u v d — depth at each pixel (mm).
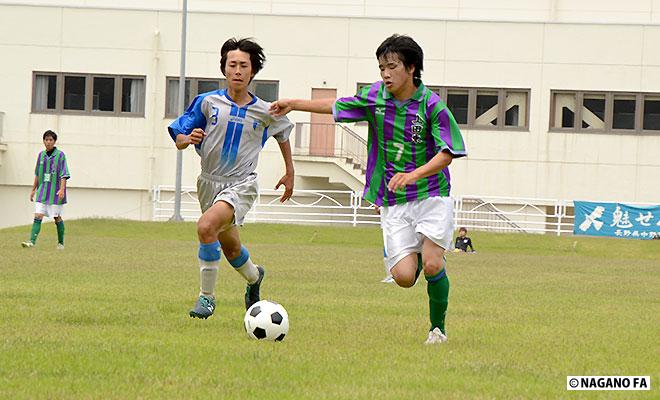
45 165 53406
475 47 99062
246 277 24594
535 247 79750
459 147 20172
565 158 98562
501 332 23344
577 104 98688
